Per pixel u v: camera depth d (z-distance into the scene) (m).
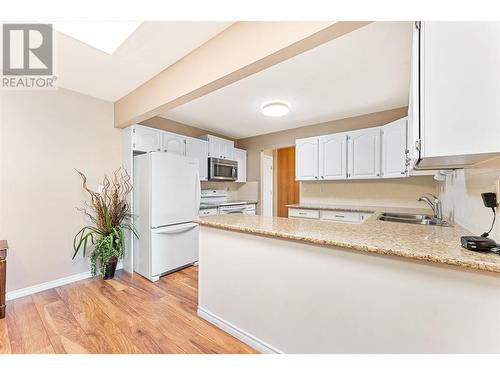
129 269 3.06
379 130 3.26
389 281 1.09
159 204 2.85
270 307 1.54
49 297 2.32
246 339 1.66
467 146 0.88
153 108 2.42
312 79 2.50
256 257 1.62
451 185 1.99
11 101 2.29
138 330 1.80
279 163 6.18
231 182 5.28
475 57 0.86
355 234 1.33
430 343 0.99
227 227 1.68
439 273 0.97
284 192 6.09
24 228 2.36
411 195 3.33
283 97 2.98
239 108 3.41
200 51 1.91
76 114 2.74
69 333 1.75
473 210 1.37
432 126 0.94
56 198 2.58
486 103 0.85
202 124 4.25
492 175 1.08
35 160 2.43
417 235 1.30
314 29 1.28
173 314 2.03
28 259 2.38
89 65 2.19
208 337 1.73
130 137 3.04
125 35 1.77
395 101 3.11
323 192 4.12
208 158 4.20
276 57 1.49
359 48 1.94
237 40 1.64
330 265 1.28
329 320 1.29
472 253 0.93
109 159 3.03
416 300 1.03
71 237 2.69
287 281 1.46
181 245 3.12
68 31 1.71
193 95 2.07
